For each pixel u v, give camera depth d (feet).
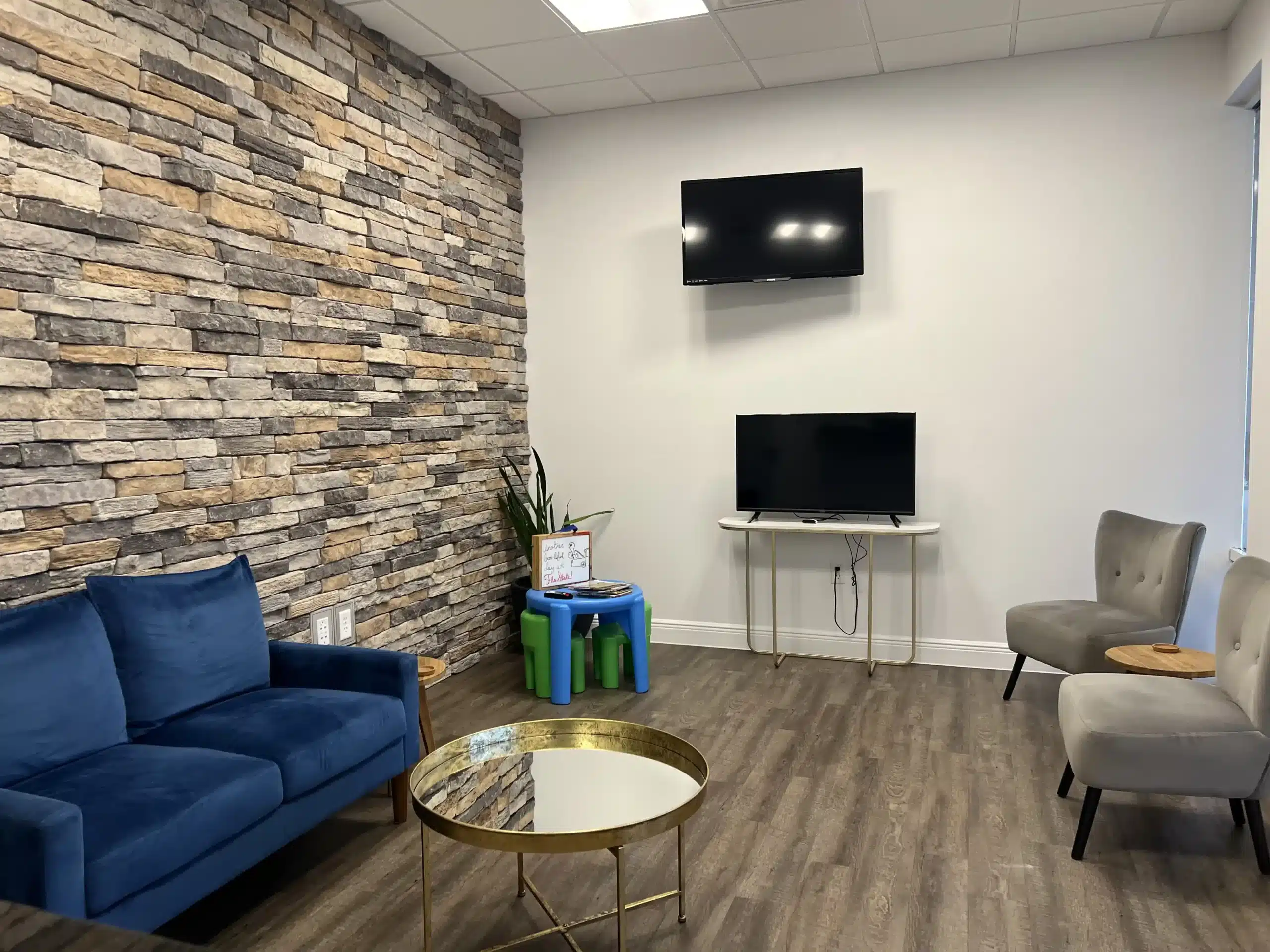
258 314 10.45
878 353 14.75
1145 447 13.58
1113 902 7.57
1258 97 12.51
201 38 9.58
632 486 16.35
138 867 6.04
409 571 13.29
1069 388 13.88
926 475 14.64
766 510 14.94
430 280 13.79
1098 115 13.50
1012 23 12.48
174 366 9.35
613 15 12.34
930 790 9.84
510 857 8.51
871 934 7.15
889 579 14.97
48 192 8.00
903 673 14.28
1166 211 13.29
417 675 9.26
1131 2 11.87
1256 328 11.25
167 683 8.16
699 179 15.44
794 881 7.98
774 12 12.03
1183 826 8.96
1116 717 8.13
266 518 10.61
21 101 7.74
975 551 14.48
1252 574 8.67
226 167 9.93
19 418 7.83
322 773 7.81
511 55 13.41
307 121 11.16
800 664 14.84
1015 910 7.47
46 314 8.02
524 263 16.71
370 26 12.32
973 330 14.26
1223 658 8.82
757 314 15.37
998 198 14.02
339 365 11.80
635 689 13.64
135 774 6.84
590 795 6.73
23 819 5.52
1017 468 14.19
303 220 11.11
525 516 15.53
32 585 7.96
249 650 9.05
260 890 7.94
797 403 15.24
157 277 9.12
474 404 15.08
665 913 7.50
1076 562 14.01
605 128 16.06
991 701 12.84
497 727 8.16
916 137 14.34
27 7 7.75
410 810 9.52
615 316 16.22
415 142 13.38
